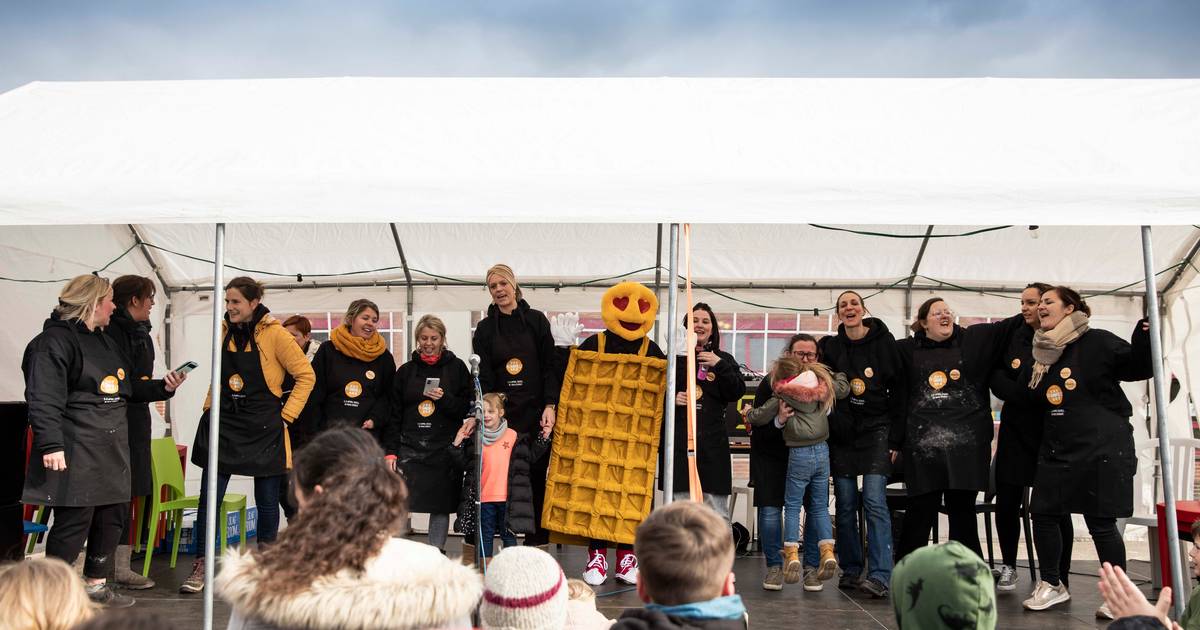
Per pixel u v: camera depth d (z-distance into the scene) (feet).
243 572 6.70
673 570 7.07
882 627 16.63
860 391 18.83
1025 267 24.94
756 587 19.69
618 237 24.73
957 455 18.33
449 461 19.38
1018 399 17.97
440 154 13.83
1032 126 14.69
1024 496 21.08
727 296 26.08
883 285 25.84
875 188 13.12
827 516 18.93
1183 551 18.42
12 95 16.58
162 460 20.94
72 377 15.87
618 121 15.06
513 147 14.08
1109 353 16.81
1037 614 17.44
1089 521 16.90
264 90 16.70
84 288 16.02
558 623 7.61
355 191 13.16
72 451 15.71
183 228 23.71
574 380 19.47
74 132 14.78
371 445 7.31
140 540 21.63
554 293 25.95
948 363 18.62
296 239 24.57
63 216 13.01
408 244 24.81
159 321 25.36
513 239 24.80
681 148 14.02
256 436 18.35
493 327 19.75
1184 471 23.09
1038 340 17.34
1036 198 13.06
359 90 16.60
